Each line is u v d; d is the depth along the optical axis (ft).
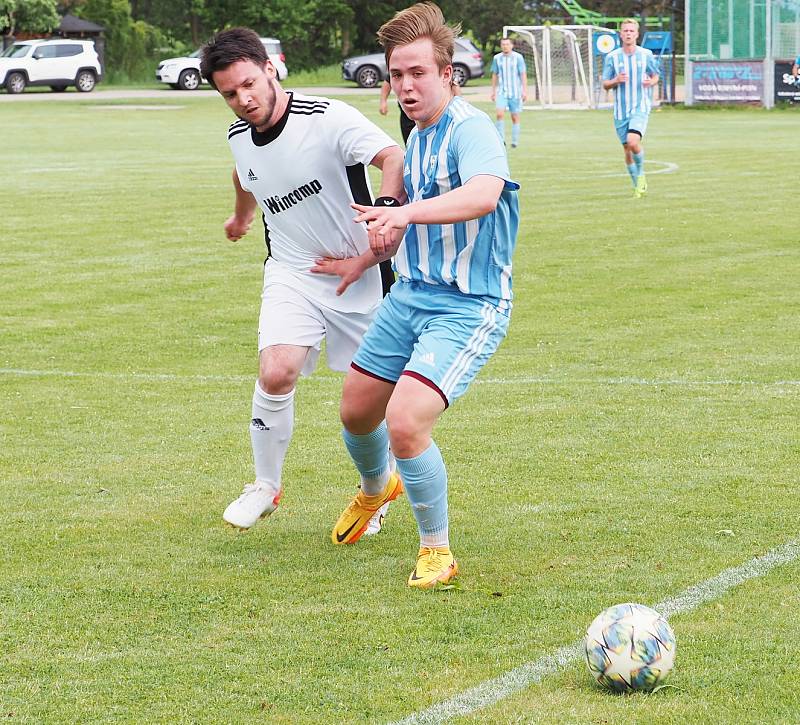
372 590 47.11
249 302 109.50
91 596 46.62
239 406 76.23
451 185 46.62
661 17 586.45
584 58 460.96
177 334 96.78
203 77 51.11
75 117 372.38
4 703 37.93
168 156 251.80
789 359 85.25
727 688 38.11
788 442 66.13
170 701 37.96
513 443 66.95
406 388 46.37
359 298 54.29
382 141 50.72
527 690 38.24
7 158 246.68
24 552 51.52
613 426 69.92
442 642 42.04
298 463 64.80
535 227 150.30
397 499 59.67
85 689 38.86
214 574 48.96
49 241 143.54
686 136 293.64
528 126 342.23
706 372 82.07
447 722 36.19
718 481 59.77
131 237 146.61
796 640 41.60
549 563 49.44
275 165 52.08
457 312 47.44
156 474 62.64
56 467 63.87
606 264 124.57
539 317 100.58
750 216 157.07
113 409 75.56
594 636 38.29
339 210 52.70
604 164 230.48
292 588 47.42
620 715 36.47
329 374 84.99
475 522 54.60
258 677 39.50
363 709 37.17
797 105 388.57
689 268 121.70
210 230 152.15
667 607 44.60
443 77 46.60
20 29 552.82
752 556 49.75
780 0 385.09
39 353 90.68
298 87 544.62
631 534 52.70
